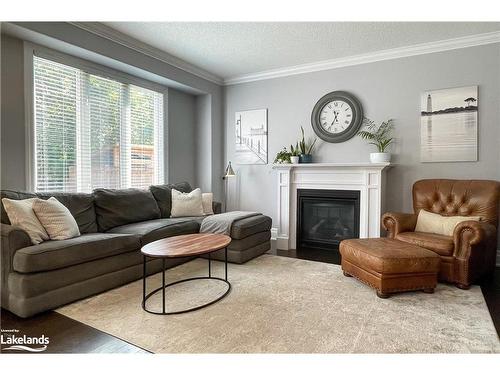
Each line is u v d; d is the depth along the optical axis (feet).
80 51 10.20
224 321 6.55
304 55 12.89
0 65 8.84
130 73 12.60
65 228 8.02
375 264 7.82
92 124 11.50
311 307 7.23
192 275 9.59
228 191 16.70
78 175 11.07
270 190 15.40
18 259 6.53
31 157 9.57
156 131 14.35
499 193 9.61
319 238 13.75
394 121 12.39
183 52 12.61
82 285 7.55
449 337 5.92
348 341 5.78
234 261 10.83
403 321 6.55
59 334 6.04
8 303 6.73
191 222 11.51
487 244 8.80
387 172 12.59
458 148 11.31
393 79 12.39
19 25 8.43
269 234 12.55
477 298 7.79
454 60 11.32
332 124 13.56
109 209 10.46
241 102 16.14
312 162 14.16
